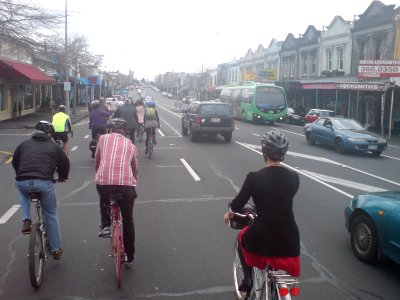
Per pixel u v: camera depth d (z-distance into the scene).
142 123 20.81
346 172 13.80
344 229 7.69
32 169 5.38
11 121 31.61
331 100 38.97
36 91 43.84
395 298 5.07
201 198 9.78
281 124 37.06
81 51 52.59
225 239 7.02
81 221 7.97
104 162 5.48
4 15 21.59
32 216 8.20
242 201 3.94
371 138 17.77
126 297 5.04
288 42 49.59
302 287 5.34
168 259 6.17
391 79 24.94
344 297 5.09
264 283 3.97
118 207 5.52
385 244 5.70
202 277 5.59
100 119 15.20
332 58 40.12
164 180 11.80
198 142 21.33
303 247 6.75
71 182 11.47
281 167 3.92
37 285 5.16
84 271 5.74
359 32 35.53
